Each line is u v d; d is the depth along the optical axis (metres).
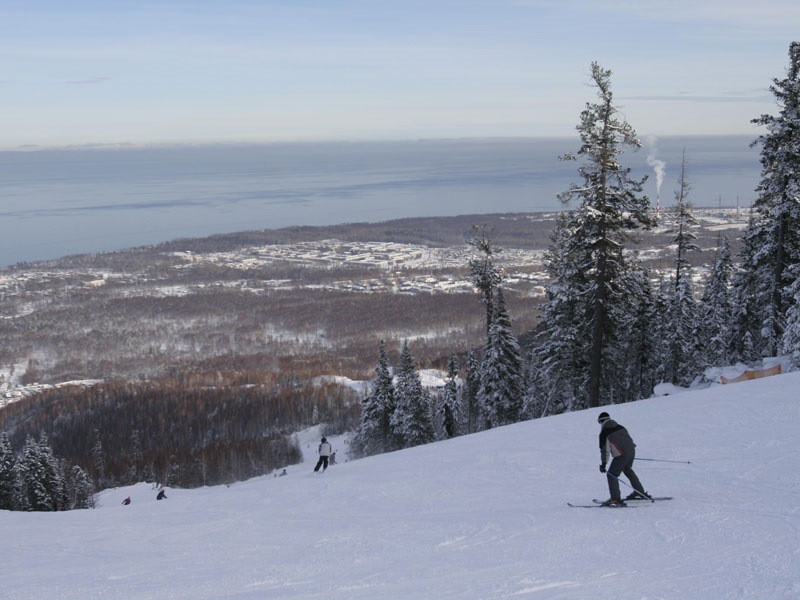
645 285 44.91
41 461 52.97
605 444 12.07
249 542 12.16
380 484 17.61
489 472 17.11
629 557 8.62
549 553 9.21
